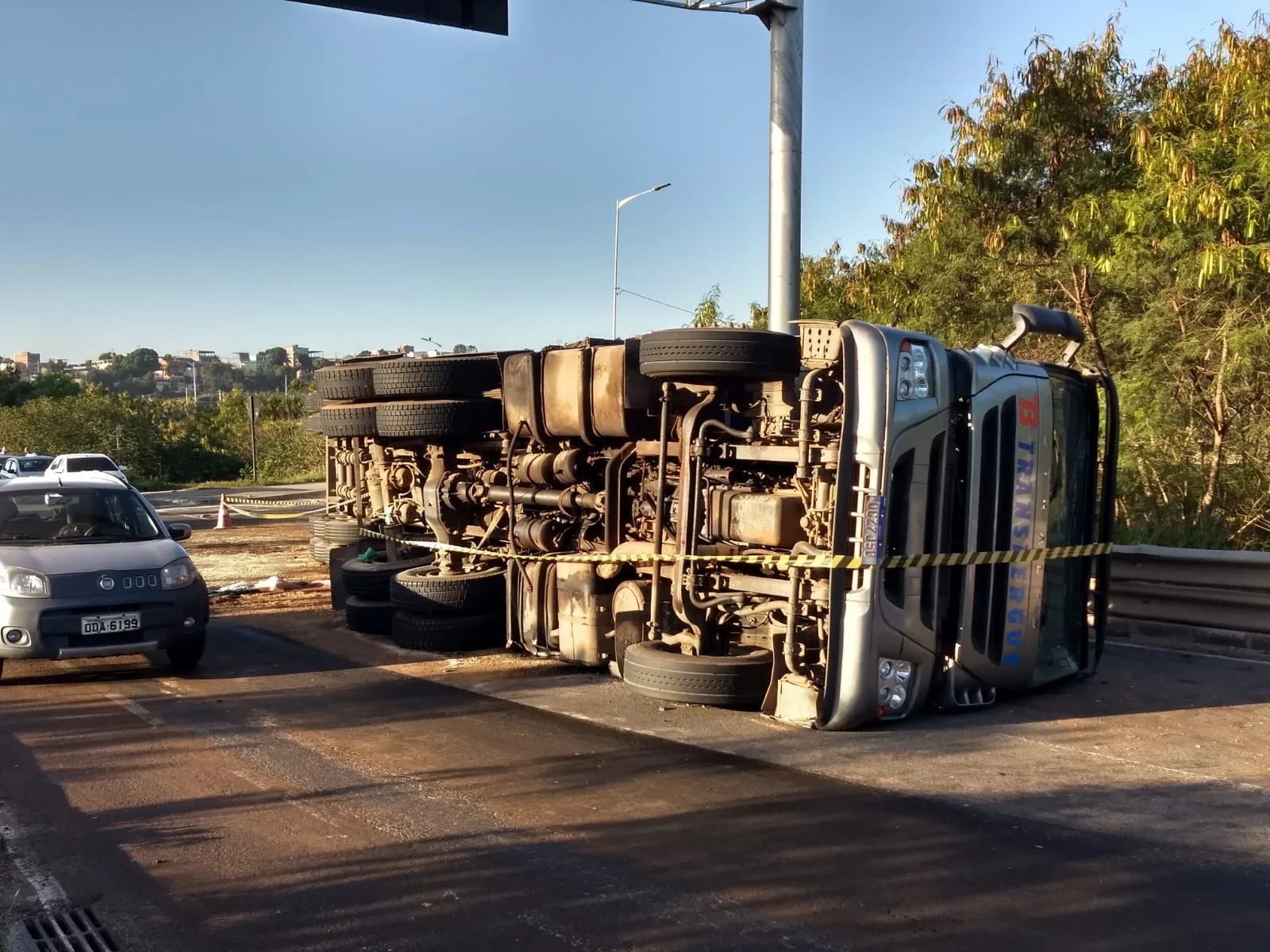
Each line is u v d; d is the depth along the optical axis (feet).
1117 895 13.74
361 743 21.44
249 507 99.71
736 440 22.79
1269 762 19.16
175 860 15.51
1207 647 29.12
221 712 24.07
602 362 25.84
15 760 20.53
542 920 13.30
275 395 185.98
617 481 25.98
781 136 34.73
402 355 41.70
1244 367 36.22
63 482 32.37
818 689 21.13
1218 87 36.11
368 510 41.70
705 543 23.21
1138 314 40.96
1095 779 18.33
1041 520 23.20
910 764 19.26
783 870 14.67
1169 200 34.91
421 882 14.55
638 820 16.72
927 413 20.95
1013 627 22.80
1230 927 12.78
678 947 12.53
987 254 44.19
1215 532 35.14
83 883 14.78
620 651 25.98
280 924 13.38
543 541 27.86
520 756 20.26
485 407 31.37
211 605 40.78
